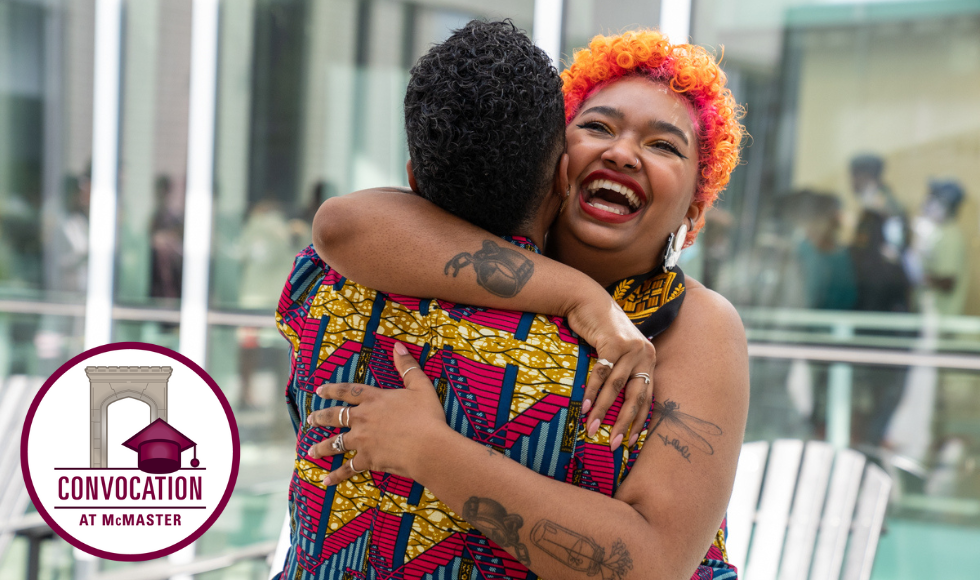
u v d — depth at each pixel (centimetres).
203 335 317
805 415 299
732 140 102
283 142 312
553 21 293
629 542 71
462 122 76
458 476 71
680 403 80
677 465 77
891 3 285
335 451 79
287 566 87
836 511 261
